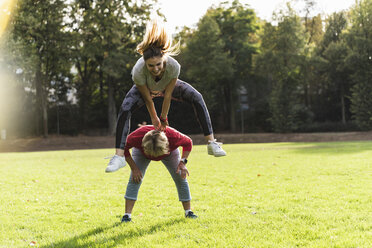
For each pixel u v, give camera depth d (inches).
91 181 348.2
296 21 1386.6
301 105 1531.7
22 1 1186.0
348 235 154.3
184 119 1519.4
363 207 207.9
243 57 1520.7
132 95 181.6
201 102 185.5
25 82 1317.7
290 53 1355.8
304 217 188.7
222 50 1421.0
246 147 857.5
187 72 1427.2
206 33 1374.3
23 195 275.4
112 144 1257.4
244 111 1686.8
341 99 1515.7
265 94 1654.8
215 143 188.7
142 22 1341.0
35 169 464.1
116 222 191.8
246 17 1530.5
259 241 150.7
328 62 1434.5
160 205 232.2
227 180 329.7
